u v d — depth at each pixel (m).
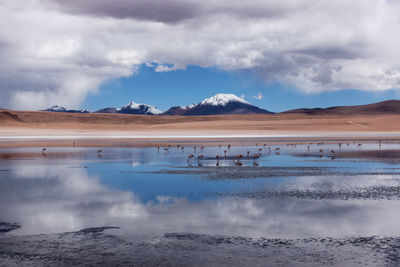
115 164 37.47
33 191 22.70
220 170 32.62
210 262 12.03
